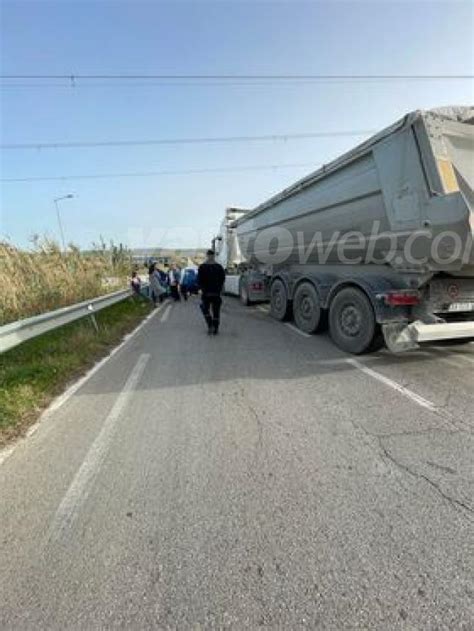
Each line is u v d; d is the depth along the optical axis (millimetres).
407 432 3629
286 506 2631
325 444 3449
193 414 4168
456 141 5273
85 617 1880
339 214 7035
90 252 15523
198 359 6375
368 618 1832
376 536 2338
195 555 2234
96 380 5445
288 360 6133
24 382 5051
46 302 10258
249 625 1816
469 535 2330
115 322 10211
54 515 2609
